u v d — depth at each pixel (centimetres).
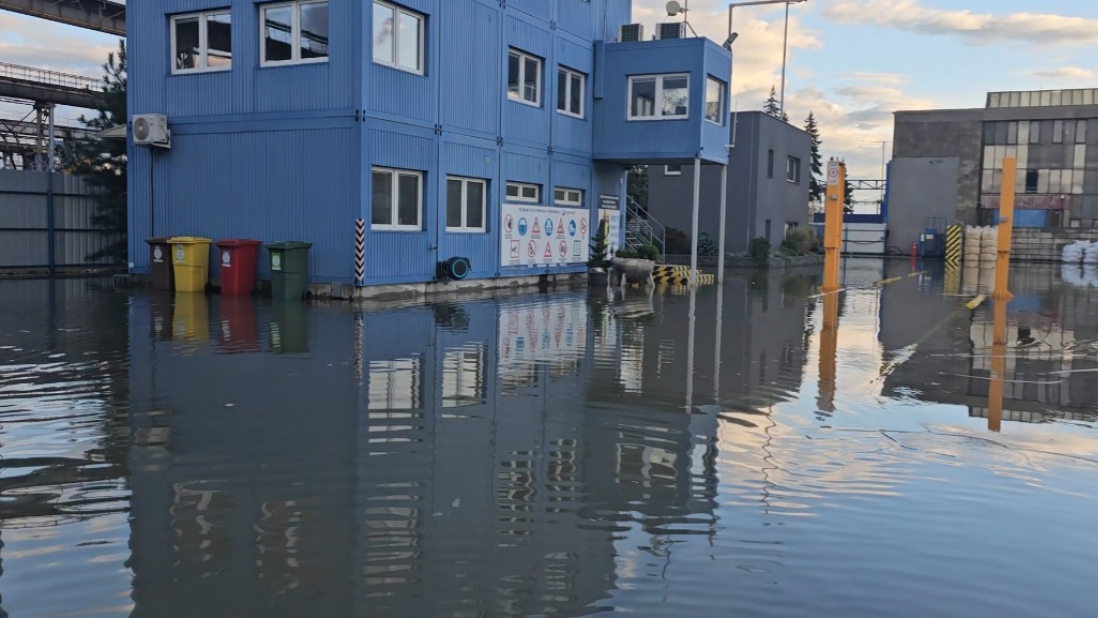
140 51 1817
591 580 409
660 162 2566
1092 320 1636
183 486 529
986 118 6269
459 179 1952
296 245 1616
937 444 675
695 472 583
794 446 659
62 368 895
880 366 1053
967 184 6356
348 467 573
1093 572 435
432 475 561
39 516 477
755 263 3525
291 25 1681
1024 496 550
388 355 1011
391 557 429
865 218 6481
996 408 815
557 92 2298
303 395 784
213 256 1772
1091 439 702
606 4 2530
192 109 1778
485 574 412
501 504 509
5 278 2075
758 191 3734
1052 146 6134
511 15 2075
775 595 400
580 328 1333
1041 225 5784
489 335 1214
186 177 1797
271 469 565
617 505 514
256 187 1728
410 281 1792
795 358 1100
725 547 454
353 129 1628
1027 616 387
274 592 389
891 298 2119
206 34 1761
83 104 3111
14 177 2186
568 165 2364
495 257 2075
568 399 806
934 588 412
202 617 365
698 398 827
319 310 1462
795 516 503
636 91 2427
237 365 925
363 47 1619
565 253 2339
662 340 1224
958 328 1483
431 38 1806
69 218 2311
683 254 3672
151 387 808
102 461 577
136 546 438
